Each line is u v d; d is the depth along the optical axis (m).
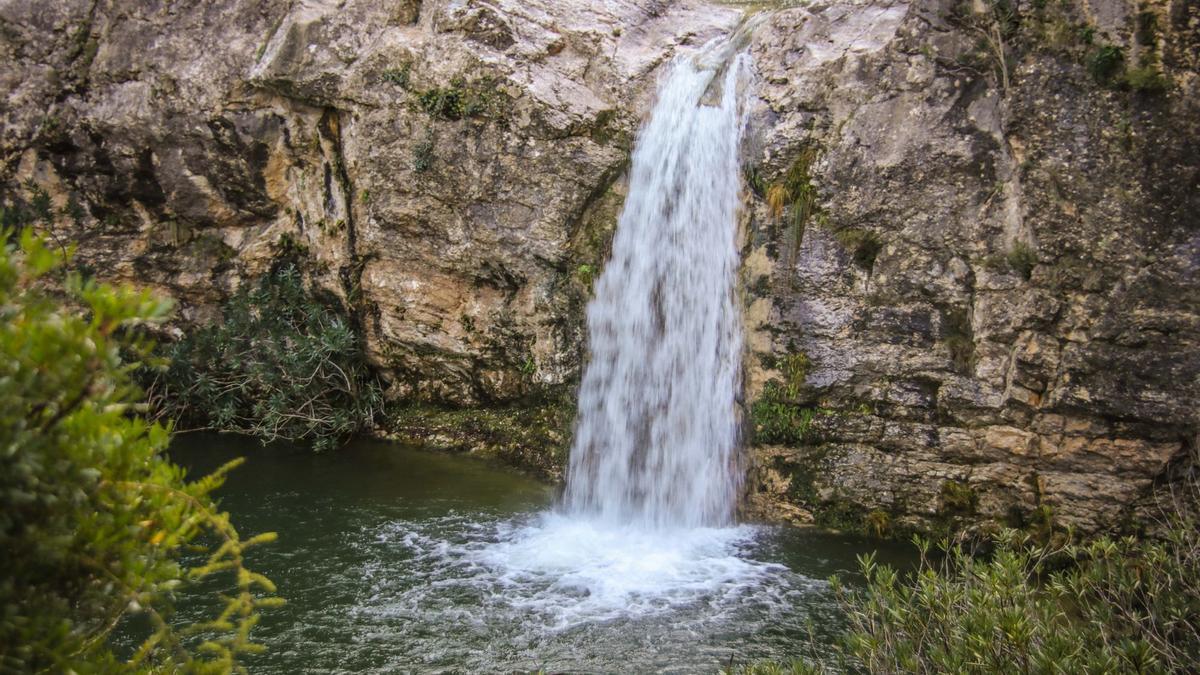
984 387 6.12
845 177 6.39
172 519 2.11
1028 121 5.79
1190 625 4.18
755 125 6.77
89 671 2.01
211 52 7.90
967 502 6.27
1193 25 5.27
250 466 7.73
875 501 6.52
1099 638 3.99
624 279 7.34
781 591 5.78
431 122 7.48
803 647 5.11
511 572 6.00
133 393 2.04
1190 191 5.41
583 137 7.24
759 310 6.74
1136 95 5.46
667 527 6.87
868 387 6.46
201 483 2.17
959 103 6.06
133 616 5.21
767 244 6.69
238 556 2.25
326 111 7.89
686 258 7.09
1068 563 5.90
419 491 7.31
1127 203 5.57
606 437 7.48
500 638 5.19
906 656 3.70
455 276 7.89
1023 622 3.47
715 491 6.98
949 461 6.32
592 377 7.56
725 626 5.34
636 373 7.33
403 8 7.68
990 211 6.00
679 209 7.13
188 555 6.11
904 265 6.27
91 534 1.93
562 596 5.70
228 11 7.95
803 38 6.78
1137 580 4.44
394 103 7.55
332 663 4.91
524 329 7.73
